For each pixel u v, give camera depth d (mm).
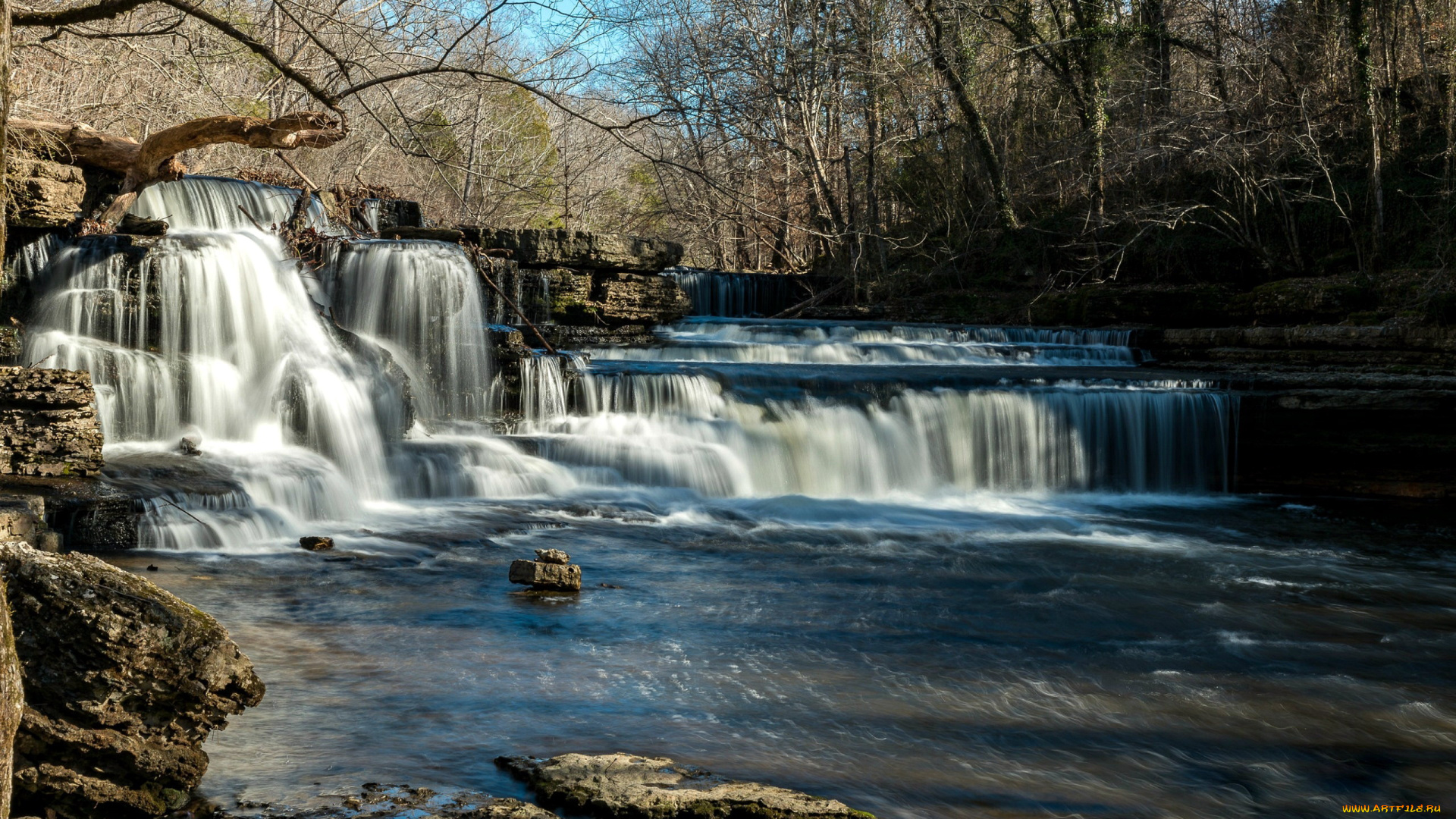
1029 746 6152
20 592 4496
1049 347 22672
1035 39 33750
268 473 11953
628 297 23328
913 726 6371
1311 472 17609
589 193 47469
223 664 4781
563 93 7656
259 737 5641
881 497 16078
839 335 24656
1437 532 14180
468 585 9453
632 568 10555
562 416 16781
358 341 15641
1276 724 6699
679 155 8367
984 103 36031
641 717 6297
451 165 9789
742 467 15625
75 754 4500
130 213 16688
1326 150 27656
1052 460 17156
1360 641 8758
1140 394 17438
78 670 4492
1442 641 8820
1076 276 31438
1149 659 8039
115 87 19844
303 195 17266
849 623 8773
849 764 5738
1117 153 30047
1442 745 6449
